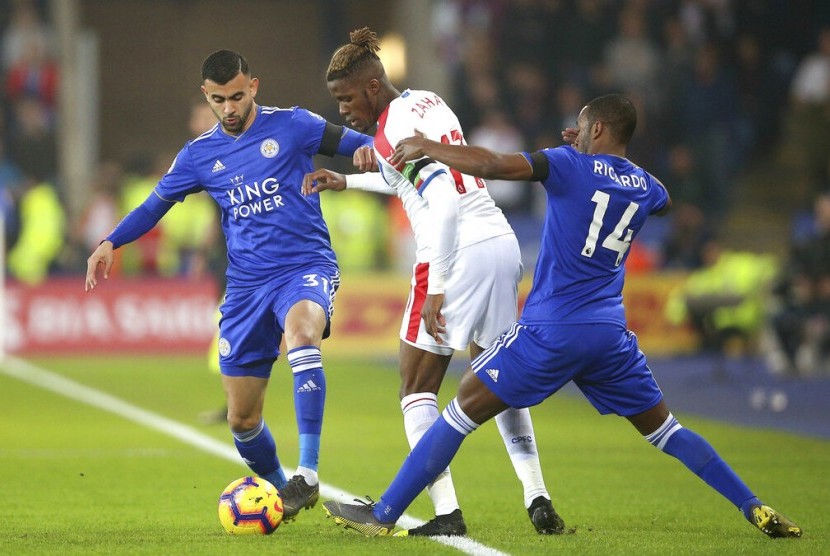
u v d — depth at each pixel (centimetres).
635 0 8075
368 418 4088
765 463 3100
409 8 8331
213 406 4359
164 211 2350
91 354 6475
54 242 6850
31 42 7812
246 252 2272
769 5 8256
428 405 2112
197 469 2938
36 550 1920
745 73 8144
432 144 1914
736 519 2289
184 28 9119
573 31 7950
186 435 3588
